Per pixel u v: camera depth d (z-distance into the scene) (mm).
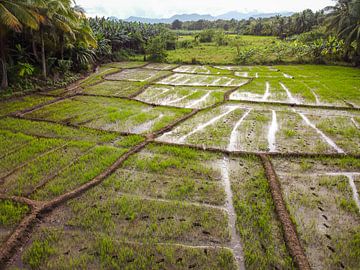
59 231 3953
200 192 4973
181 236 3893
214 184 5223
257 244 3719
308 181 5305
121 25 32438
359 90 13336
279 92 13312
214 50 35438
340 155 6297
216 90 13914
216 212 4426
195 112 9859
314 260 3473
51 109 10094
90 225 4082
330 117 9367
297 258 3416
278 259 3471
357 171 5715
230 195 4902
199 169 5738
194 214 4363
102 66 23781
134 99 11734
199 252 3582
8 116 9148
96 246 3664
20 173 5551
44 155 6332
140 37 33062
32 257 3496
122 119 9016
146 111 10008
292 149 6805
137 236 3877
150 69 22359
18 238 3773
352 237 3861
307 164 5941
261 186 5090
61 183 5172
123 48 31578
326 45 25656
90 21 27500
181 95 12766
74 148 6730
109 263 3391
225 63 26344
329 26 25594
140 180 5352
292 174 5574
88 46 20141
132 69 22344
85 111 9867
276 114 9727
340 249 3635
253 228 4039
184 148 6754
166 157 6316
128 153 6383
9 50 14203
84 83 15844
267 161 5996
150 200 4711
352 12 22422
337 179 5352
